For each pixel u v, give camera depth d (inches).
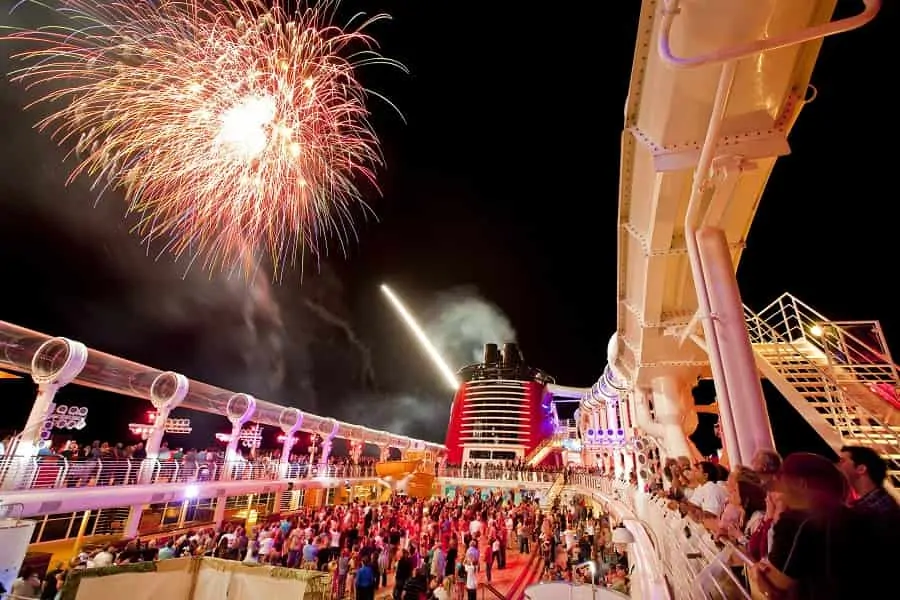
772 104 213.8
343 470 1497.3
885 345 384.2
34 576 398.6
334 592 597.9
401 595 546.3
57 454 674.2
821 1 179.9
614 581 563.2
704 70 195.8
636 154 277.4
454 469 1966.0
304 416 1333.7
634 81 237.1
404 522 908.6
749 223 300.8
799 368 378.0
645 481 677.3
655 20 209.6
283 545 677.3
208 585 190.1
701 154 210.7
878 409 330.0
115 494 665.0
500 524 960.3
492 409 2731.3
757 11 177.8
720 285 246.8
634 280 423.2
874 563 82.7
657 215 293.0
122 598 185.9
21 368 665.6
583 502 1475.1
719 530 180.9
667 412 553.0
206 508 1059.3
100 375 757.3
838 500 91.9
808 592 86.8
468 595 615.5
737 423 226.1
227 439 1105.4
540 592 393.4
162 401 854.5
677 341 479.5
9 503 517.7
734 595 183.5
